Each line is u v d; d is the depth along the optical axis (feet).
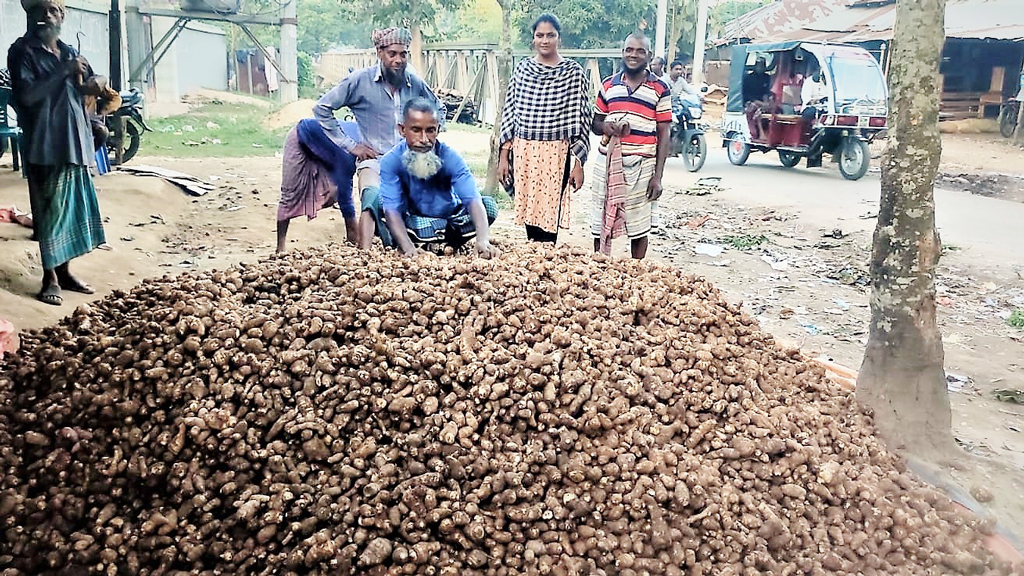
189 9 61.41
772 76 49.98
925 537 9.31
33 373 10.05
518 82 19.21
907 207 11.69
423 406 8.97
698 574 8.21
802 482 9.55
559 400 9.27
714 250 27.43
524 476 8.38
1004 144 58.70
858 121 43.06
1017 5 63.93
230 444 8.62
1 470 8.79
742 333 12.22
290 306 10.38
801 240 29.35
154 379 9.22
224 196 30.86
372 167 18.12
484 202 15.96
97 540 8.15
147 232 24.99
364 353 9.41
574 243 27.81
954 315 20.70
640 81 19.81
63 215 17.12
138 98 36.19
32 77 16.24
